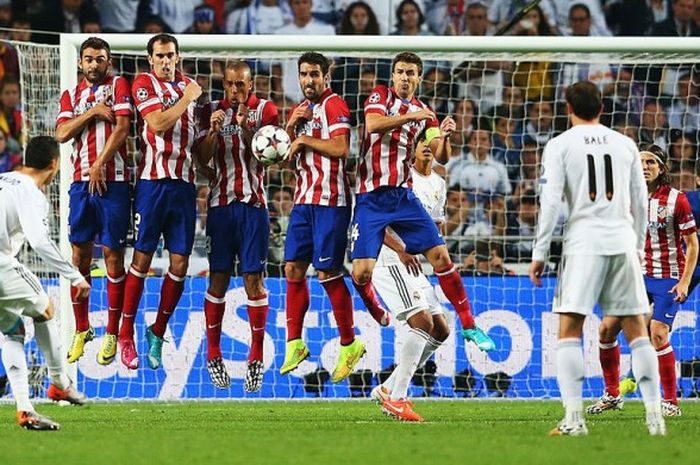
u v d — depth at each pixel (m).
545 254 24.92
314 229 32.00
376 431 27.33
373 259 30.72
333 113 31.38
